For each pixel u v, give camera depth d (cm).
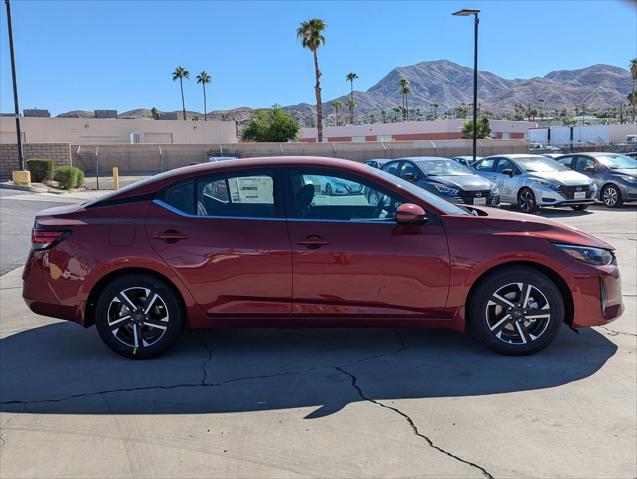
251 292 466
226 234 466
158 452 338
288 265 461
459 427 362
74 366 473
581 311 470
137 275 471
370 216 473
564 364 463
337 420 374
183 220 472
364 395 411
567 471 312
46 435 360
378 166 1692
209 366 469
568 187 1469
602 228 1213
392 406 393
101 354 502
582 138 6644
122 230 471
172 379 444
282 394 415
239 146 4116
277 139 6225
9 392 424
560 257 464
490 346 476
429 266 460
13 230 1248
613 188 1619
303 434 356
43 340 543
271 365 469
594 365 461
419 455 330
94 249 468
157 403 403
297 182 479
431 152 4350
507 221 477
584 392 411
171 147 4031
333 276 461
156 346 477
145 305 476
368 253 459
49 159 2914
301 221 468
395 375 445
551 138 6912
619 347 502
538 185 1494
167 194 481
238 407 395
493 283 466
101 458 332
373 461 325
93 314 493
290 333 548
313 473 314
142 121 5762
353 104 12269
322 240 461
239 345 517
